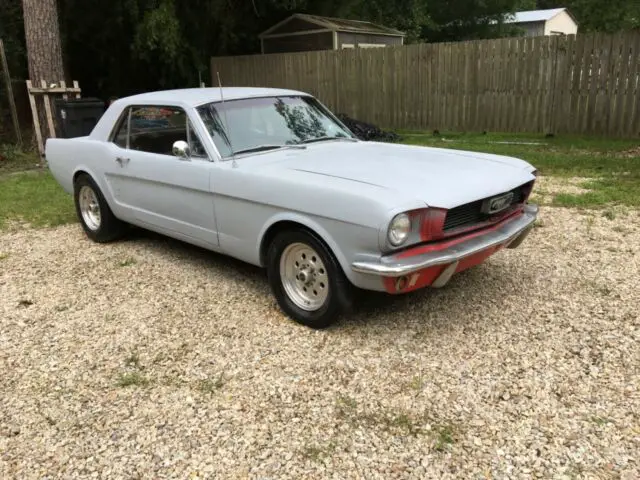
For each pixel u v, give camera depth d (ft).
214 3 52.65
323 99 48.83
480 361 11.41
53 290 15.93
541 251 17.52
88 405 10.46
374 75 45.44
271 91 17.12
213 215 14.60
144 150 17.11
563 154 32.40
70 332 13.35
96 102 34.35
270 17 61.11
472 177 12.64
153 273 16.98
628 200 22.31
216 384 10.94
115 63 56.75
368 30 58.23
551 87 37.68
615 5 60.90
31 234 21.47
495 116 40.55
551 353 11.60
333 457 8.87
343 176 12.32
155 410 10.24
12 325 13.80
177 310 14.33
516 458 8.68
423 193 11.36
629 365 11.05
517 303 13.94
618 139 35.91
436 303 14.08
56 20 37.68
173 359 11.96
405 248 11.24
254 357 11.91
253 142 15.10
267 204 12.82
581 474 8.30
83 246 19.86
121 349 12.47
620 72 34.88
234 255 14.64
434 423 9.57
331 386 10.76
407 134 43.75
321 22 55.11
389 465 8.66
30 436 9.66
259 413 10.03
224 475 8.58
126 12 49.26
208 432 9.58
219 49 59.06
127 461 8.96
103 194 18.79
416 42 89.15
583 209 21.85
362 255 11.23
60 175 20.76
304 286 13.07
